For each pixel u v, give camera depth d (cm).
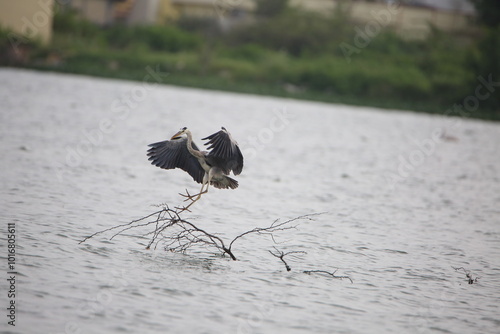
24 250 1046
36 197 1392
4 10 5209
